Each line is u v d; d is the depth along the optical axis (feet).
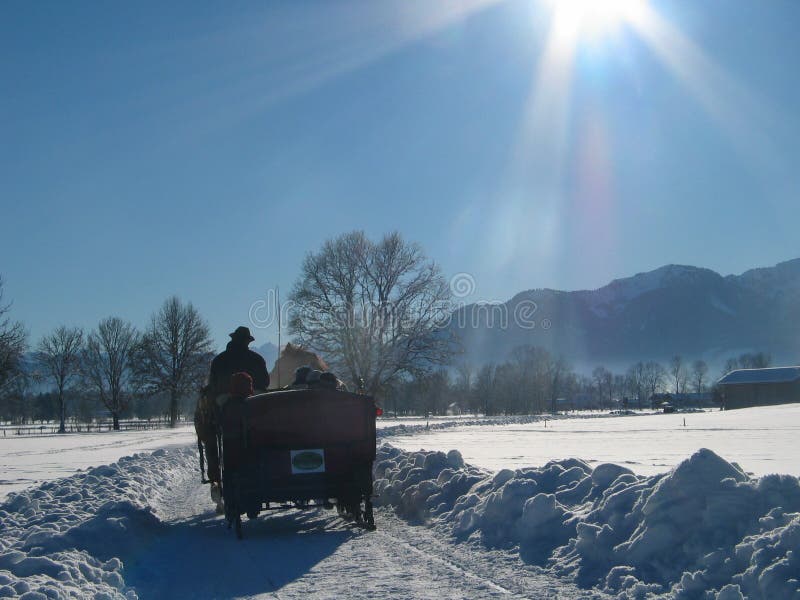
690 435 114.01
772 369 390.42
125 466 64.64
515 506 30.58
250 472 35.55
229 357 42.27
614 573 22.22
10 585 22.00
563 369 589.73
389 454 58.95
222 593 24.00
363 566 27.17
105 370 309.22
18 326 182.09
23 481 63.93
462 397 465.88
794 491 21.93
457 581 24.07
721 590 18.76
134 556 30.81
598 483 29.89
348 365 188.24
